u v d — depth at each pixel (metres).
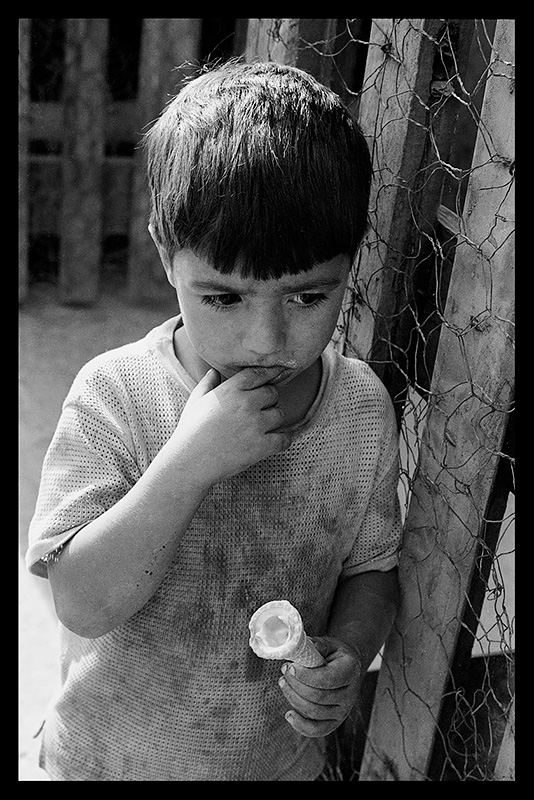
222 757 1.29
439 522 1.26
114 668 1.24
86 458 1.14
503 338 1.11
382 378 1.35
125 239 3.43
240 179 0.99
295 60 1.45
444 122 1.24
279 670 1.26
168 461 1.07
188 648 1.22
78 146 3.21
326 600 1.30
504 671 1.36
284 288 1.01
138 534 1.08
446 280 1.27
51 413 2.90
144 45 3.10
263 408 1.08
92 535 1.10
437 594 1.28
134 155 3.27
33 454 2.73
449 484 1.23
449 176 1.28
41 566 1.17
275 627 1.05
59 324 3.31
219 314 1.04
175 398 1.16
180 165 1.03
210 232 0.98
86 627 1.14
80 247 3.34
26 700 1.98
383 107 1.26
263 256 0.98
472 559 1.21
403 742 1.40
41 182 3.30
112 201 3.34
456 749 1.38
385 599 1.30
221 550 1.19
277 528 1.20
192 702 1.25
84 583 1.10
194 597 1.20
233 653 1.23
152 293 3.45
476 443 1.17
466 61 1.22
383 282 1.30
